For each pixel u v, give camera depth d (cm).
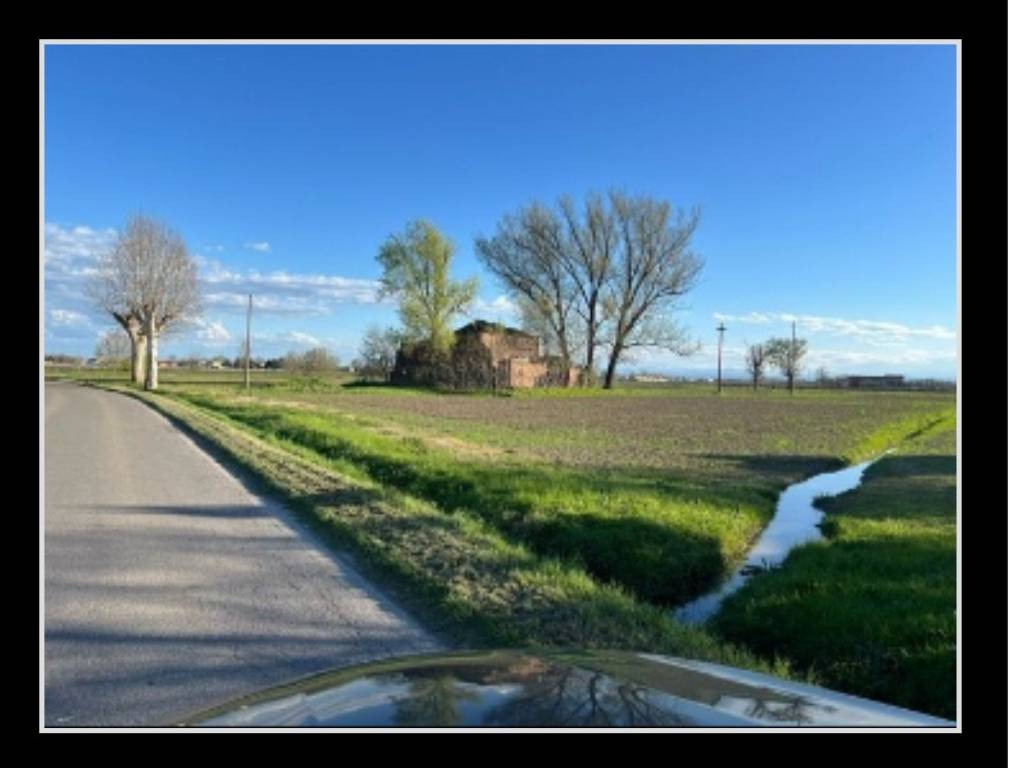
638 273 6341
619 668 216
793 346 7931
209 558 750
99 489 1167
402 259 6103
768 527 1146
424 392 5725
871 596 705
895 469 1808
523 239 6244
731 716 187
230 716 203
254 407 3284
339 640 525
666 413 3797
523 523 996
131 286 5378
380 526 867
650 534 934
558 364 6481
